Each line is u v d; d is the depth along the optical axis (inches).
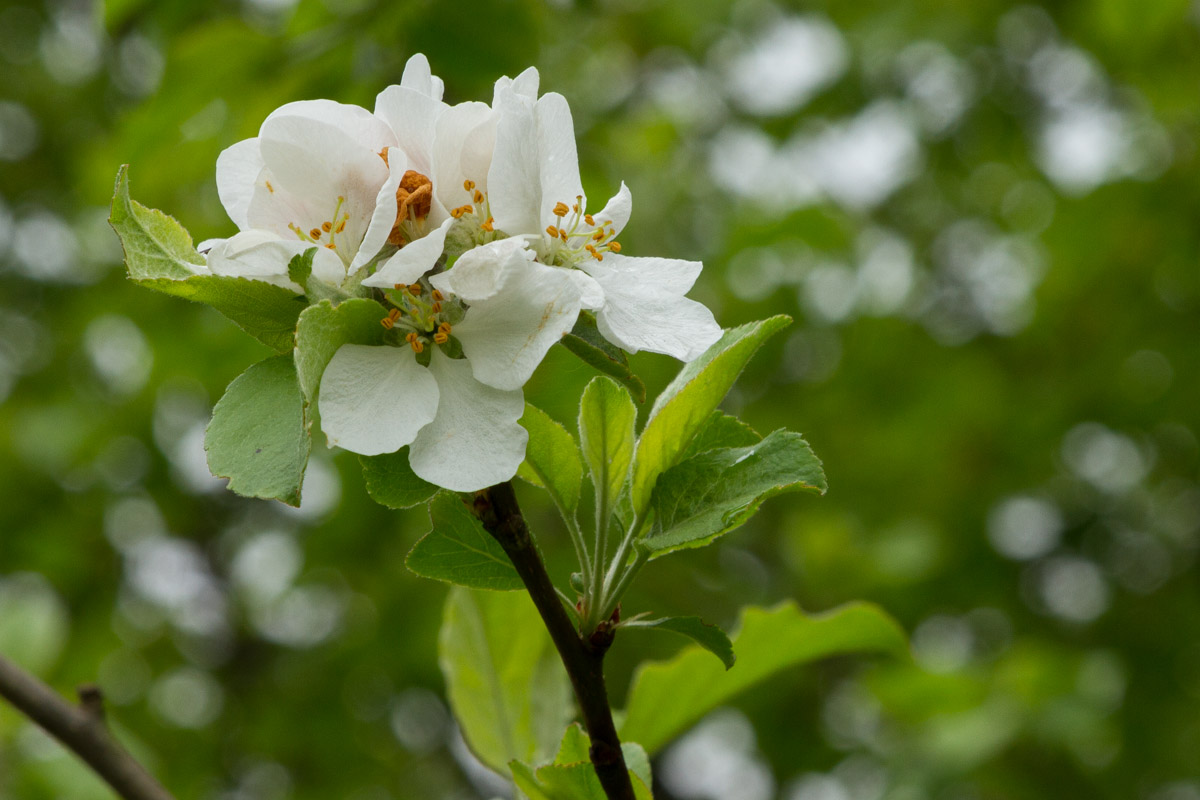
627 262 65.4
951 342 274.7
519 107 59.8
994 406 265.7
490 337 57.4
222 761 260.8
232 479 52.9
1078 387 265.6
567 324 55.8
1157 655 253.8
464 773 265.3
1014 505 270.4
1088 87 284.2
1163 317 268.2
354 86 171.8
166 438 269.7
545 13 184.5
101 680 264.2
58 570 265.6
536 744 97.0
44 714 95.3
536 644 99.3
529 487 202.7
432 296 58.5
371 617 251.3
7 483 265.4
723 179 282.2
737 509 59.3
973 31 264.2
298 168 59.6
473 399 57.0
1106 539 275.7
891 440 265.0
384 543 241.0
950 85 273.9
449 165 61.1
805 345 266.2
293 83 169.2
